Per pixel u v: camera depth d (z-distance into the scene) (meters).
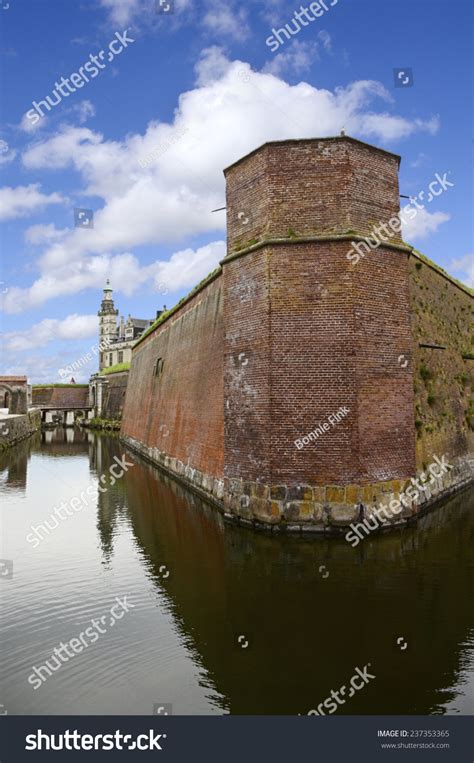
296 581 12.32
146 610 11.09
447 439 22.19
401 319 16.83
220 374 21.33
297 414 15.72
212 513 19.56
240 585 12.20
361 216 16.06
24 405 77.06
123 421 57.75
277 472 15.78
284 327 15.91
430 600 11.11
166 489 25.69
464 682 8.27
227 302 18.16
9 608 11.43
